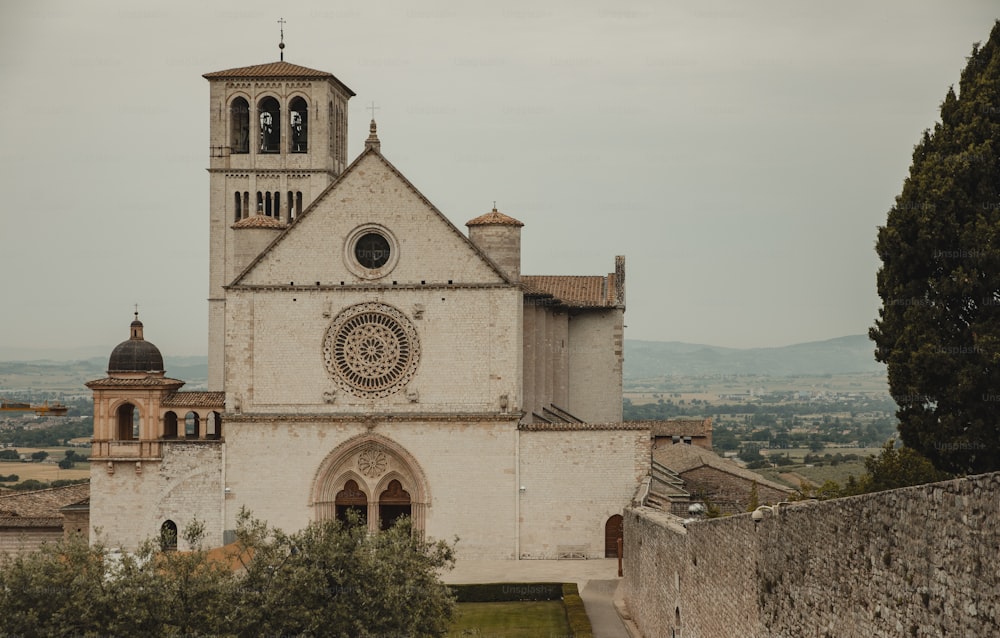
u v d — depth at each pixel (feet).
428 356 371.97
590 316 446.60
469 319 371.35
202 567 225.56
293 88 458.91
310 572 218.18
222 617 213.66
